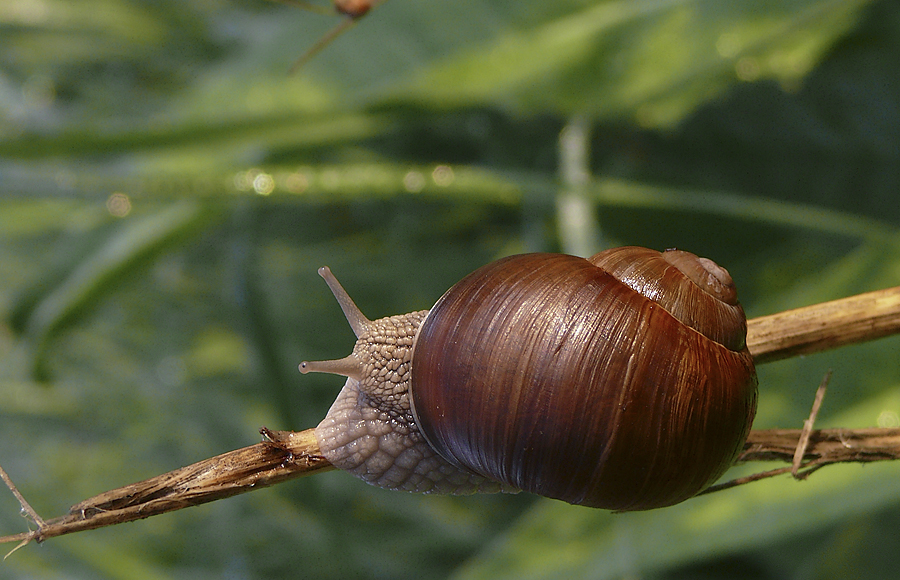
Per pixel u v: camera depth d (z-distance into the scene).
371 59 0.49
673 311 0.30
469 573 0.37
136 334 0.67
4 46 0.87
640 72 0.49
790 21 0.47
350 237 0.73
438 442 0.31
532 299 0.30
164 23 0.94
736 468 0.36
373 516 0.53
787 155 0.51
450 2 0.49
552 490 0.31
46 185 0.46
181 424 0.60
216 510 0.54
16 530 0.50
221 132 0.45
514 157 0.57
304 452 0.31
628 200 0.43
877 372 0.36
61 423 0.59
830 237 0.49
